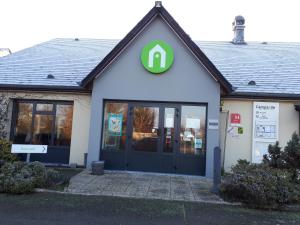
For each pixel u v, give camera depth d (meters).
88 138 13.12
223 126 13.11
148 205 7.99
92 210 7.45
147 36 12.30
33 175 9.20
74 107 13.49
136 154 12.27
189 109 12.27
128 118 12.41
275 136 12.80
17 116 13.95
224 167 12.91
